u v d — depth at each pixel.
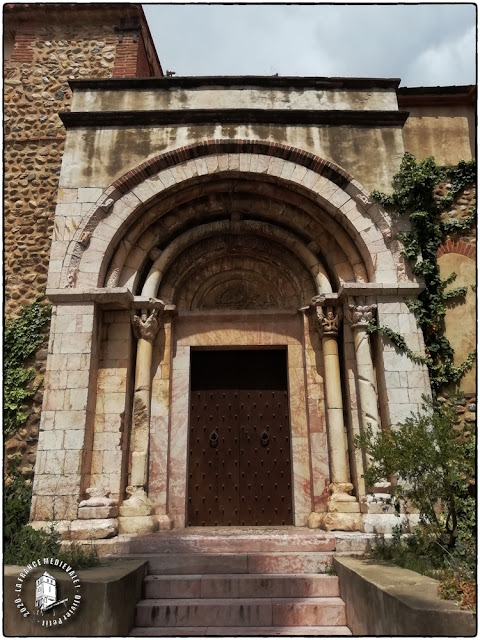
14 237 10.34
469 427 7.21
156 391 9.25
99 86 10.02
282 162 9.44
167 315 9.69
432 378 8.95
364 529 7.54
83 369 8.23
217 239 10.20
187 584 6.44
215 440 9.72
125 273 9.38
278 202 9.88
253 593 6.42
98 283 8.74
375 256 9.01
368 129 9.72
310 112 9.64
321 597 6.38
